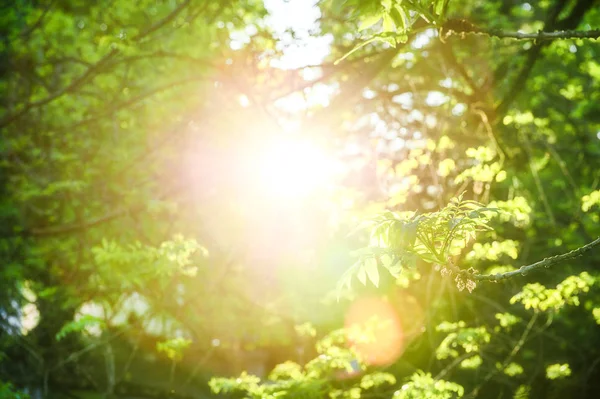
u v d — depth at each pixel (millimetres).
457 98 8703
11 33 10352
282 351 10844
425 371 8609
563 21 8531
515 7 11398
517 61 9414
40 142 11008
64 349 11258
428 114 9023
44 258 11180
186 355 12141
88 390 11516
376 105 9219
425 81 9492
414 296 8727
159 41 10039
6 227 11094
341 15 8352
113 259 8000
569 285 5379
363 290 8727
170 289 10430
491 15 10078
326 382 7422
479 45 9945
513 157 9164
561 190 11133
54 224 11898
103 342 10242
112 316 10516
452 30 3600
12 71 10562
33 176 11055
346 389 7672
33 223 11898
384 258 3100
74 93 10133
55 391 11203
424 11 3434
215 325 11070
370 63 7910
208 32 9562
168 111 10992
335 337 7691
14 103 10789
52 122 11391
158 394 11133
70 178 11195
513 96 8523
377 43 8578
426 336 8664
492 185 8586
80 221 11180
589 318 9016
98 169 11289
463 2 10242
